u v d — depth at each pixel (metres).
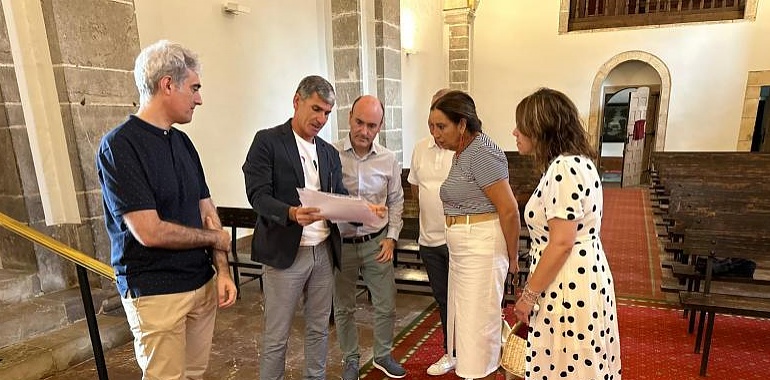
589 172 1.48
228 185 4.37
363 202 1.75
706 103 8.49
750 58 8.09
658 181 5.67
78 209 2.92
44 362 2.57
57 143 2.80
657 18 8.61
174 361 1.50
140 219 1.33
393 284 2.38
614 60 8.88
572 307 1.52
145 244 1.35
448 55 9.12
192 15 3.89
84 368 2.68
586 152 1.51
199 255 1.54
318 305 2.02
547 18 9.12
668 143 8.88
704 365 2.47
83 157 2.91
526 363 1.67
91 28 2.88
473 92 9.81
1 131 2.96
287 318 1.92
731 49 8.18
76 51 2.81
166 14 3.67
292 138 1.89
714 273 2.99
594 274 1.53
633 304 3.42
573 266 1.51
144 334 1.45
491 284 1.90
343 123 5.71
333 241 2.00
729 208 3.59
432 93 8.62
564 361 1.56
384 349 2.46
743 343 2.81
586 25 9.07
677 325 3.06
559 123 1.49
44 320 2.79
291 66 5.05
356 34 5.43
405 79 7.51
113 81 3.03
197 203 1.57
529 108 1.54
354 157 2.24
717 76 8.35
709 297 2.56
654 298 3.53
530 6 9.18
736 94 8.28
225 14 4.21
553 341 1.57
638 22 8.73
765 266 3.12
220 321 3.29
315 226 1.93
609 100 10.66
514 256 1.96
